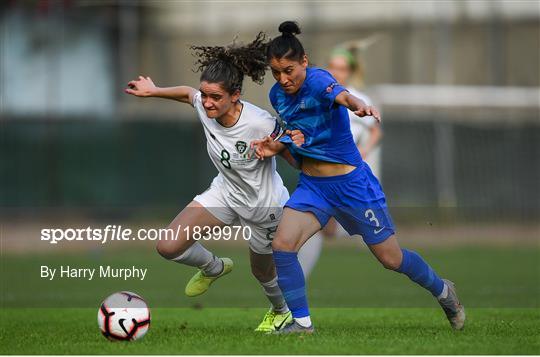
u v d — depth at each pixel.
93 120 74.75
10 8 81.44
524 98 79.44
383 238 22.92
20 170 74.69
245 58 22.39
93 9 82.75
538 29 83.56
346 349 20.34
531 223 75.69
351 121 32.16
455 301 23.83
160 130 74.62
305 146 22.41
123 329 21.88
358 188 22.62
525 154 76.94
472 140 77.00
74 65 82.88
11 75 81.31
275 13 86.25
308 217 22.58
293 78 21.61
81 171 74.69
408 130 76.75
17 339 23.11
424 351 20.09
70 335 23.91
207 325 26.78
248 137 22.81
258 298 35.78
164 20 86.19
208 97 22.08
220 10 86.94
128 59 83.38
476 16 84.62
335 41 84.94
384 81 84.12
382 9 84.62
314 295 36.72
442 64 83.50
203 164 74.38
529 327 24.73
